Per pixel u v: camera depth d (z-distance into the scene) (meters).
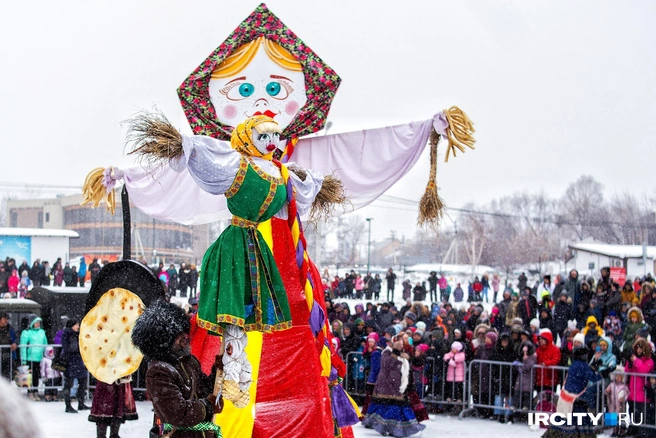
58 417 12.26
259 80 7.23
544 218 62.50
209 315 4.97
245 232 5.24
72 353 12.73
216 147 5.10
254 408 5.78
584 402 10.31
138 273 8.34
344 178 7.31
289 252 5.88
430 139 7.20
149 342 4.32
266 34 7.25
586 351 10.19
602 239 65.75
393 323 16.39
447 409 13.62
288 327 5.25
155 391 4.24
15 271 28.67
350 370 13.93
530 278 53.53
